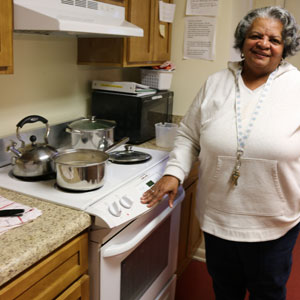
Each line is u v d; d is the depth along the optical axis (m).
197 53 2.23
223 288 1.60
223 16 2.11
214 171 1.37
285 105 1.28
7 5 1.16
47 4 1.30
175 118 2.39
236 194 1.33
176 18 2.24
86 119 1.87
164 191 1.40
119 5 1.69
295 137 1.28
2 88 1.55
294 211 1.38
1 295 0.91
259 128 1.27
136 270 1.49
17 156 1.41
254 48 1.29
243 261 1.46
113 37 1.85
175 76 2.34
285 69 1.33
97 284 1.26
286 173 1.29
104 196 1.30
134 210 1.29
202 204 1.47
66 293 1.15
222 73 1.46
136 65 1.97
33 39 1.67
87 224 1.16
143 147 1.97
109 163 1.66
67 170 1.27
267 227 1.35
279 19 1.28
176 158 1.50
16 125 1.51
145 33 1.96
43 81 1.77
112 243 1.27
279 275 1.44
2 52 1.16
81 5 1.44
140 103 1.94
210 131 1.36
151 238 1.55
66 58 1.89
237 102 1.33
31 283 1.00
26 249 0.96
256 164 1.28
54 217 1.14
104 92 2.04
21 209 1.14
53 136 1.81
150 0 1.94
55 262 1.08
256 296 1.51
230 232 1.37
